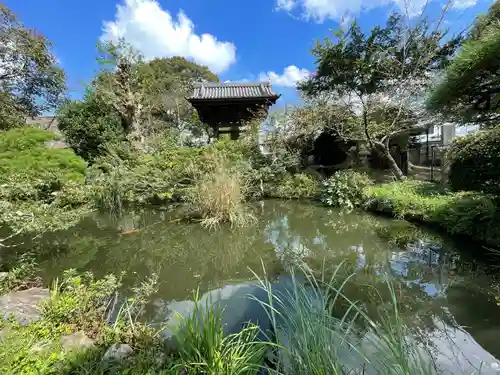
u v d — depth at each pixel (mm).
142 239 4340
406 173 7801
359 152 9008
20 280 2615
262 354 1519
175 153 7832
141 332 1807
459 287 2492
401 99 6586
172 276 3061
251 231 4668
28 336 1668
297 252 3691
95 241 4230
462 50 2959
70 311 1937
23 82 9852
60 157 5145
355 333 1738
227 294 2592
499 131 3844
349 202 5879
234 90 10781
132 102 10789
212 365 1332
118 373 1402
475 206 3531
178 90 18797
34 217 3129
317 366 1157
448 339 1817
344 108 7562
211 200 4945
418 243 3658
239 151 8094
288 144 8484
